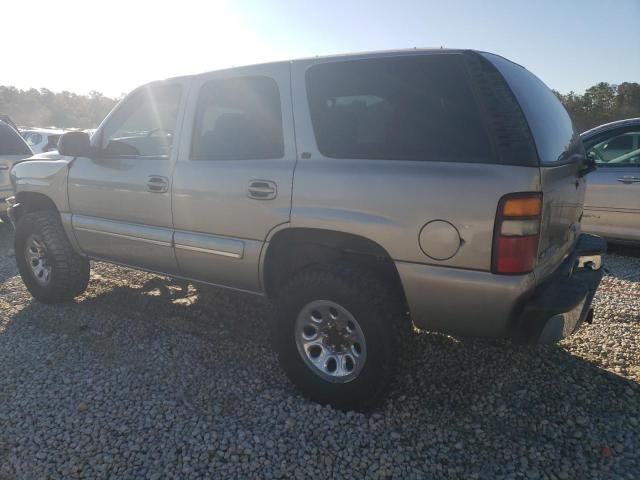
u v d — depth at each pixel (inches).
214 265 133.3
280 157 118.1
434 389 122.3
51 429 107.8
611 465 95.8
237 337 152.3
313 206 111.4
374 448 101.4
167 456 99.2
